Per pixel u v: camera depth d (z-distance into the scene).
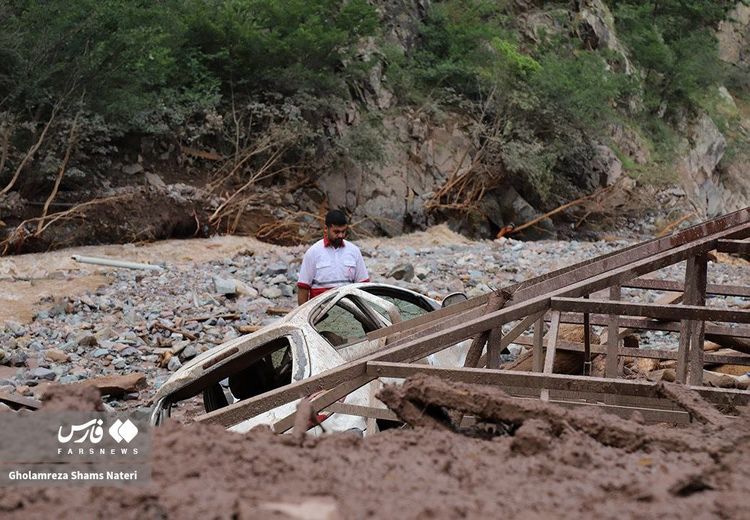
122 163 22.17
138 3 21.83
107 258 17.00
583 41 38.34
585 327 6.05
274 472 2.80
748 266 19.62
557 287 5.65
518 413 3.40
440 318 6.16
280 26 25.28
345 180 26.19
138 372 10.13
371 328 6.82
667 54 41.59
